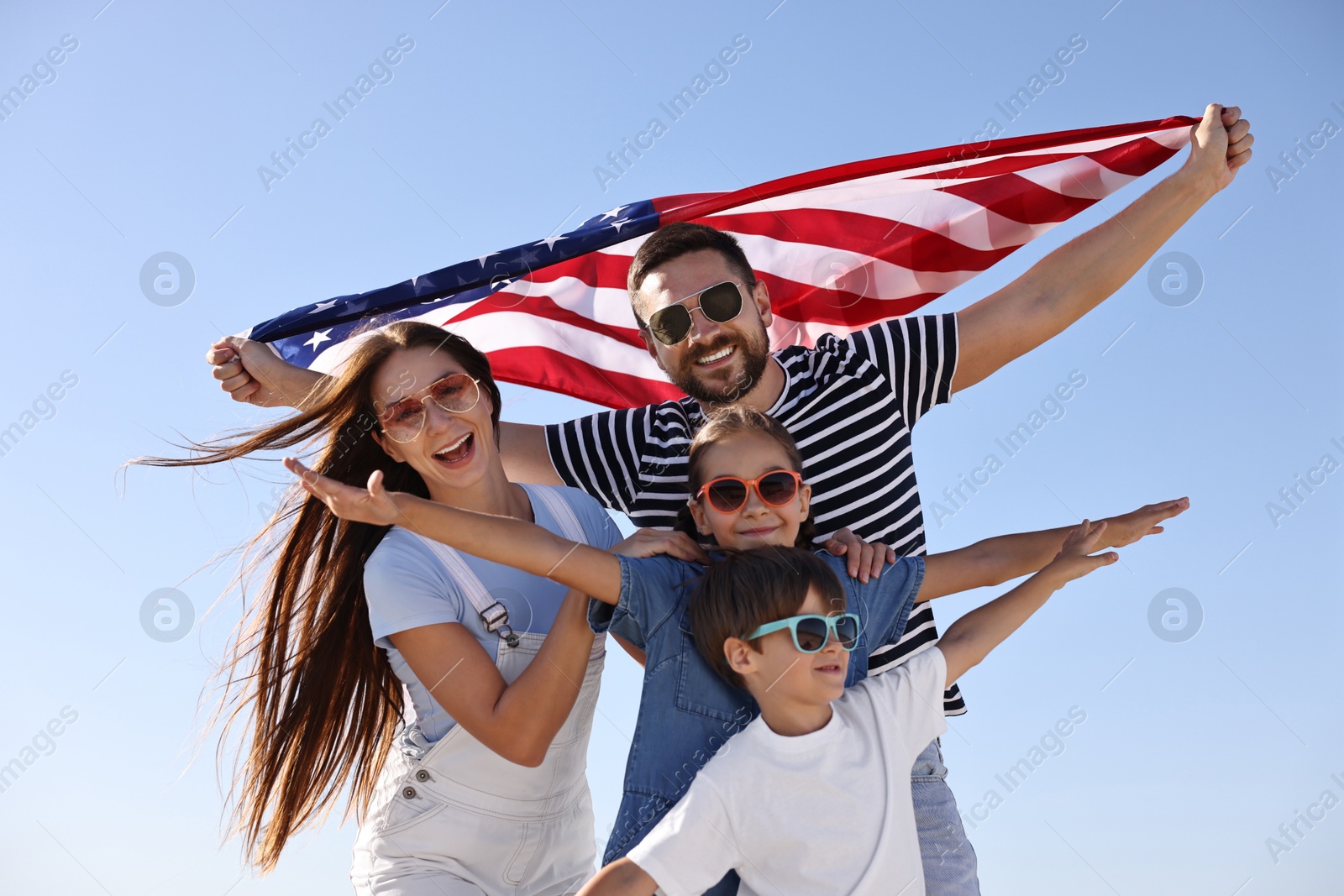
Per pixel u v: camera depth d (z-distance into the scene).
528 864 3.83
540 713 3.56
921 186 5.43
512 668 3.84
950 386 4.66
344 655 4.29
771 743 3.28
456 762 3.72
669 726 3.49
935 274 5.57
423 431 3.91
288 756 4.32
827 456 4.33
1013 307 4.70
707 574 3.46
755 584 3.34
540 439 4.87
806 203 5.61
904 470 4.43
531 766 3.61
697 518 3.89
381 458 4.31
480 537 3.33
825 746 3.31
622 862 3.15
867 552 3.86
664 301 4.38
